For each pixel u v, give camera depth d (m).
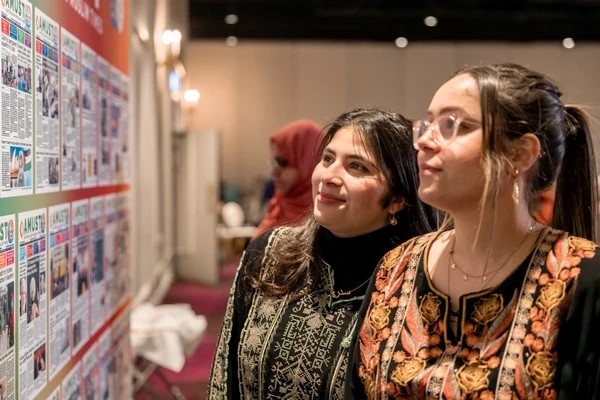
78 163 2.51
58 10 2.24
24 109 1.92
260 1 14.17
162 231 9.82
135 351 4.22
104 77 2.92
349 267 1.88
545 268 1.34
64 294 2.34
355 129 1.86
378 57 15.66
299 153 3.53
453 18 14.62
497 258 1.37
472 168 1.32
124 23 3.37
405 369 1.39
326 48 15.59
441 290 1.42
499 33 14.83
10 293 1.82
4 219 1.78
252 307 1.96
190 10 14.36
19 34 1.87
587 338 1.28
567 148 1.52
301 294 1.90
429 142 1.35
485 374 1.31
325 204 1.86
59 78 2.26
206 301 9.30
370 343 1.49
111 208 3.08
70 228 2.40
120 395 3.33
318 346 1.84
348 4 14.27
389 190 1.86
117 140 3.20
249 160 15.63
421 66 15.69
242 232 12.64
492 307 1.35
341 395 1.79
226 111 15.59
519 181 1.36
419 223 1.91
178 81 11.68
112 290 3.12
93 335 2.75
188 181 10.97
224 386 1.97
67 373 2.38
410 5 14.20
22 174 1.91
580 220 1.53
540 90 1.35
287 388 1.85
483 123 1.31
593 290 1.29
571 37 14.89
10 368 1.83
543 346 1.29
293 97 15.63
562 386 1.28
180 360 4.26
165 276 9.88
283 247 1.96
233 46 15.50
